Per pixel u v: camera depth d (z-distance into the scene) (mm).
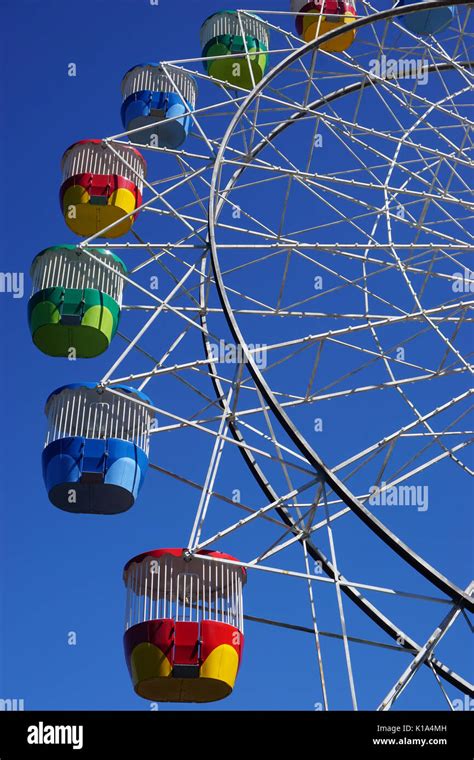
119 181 25953
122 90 29531
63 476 21062
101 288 24141
